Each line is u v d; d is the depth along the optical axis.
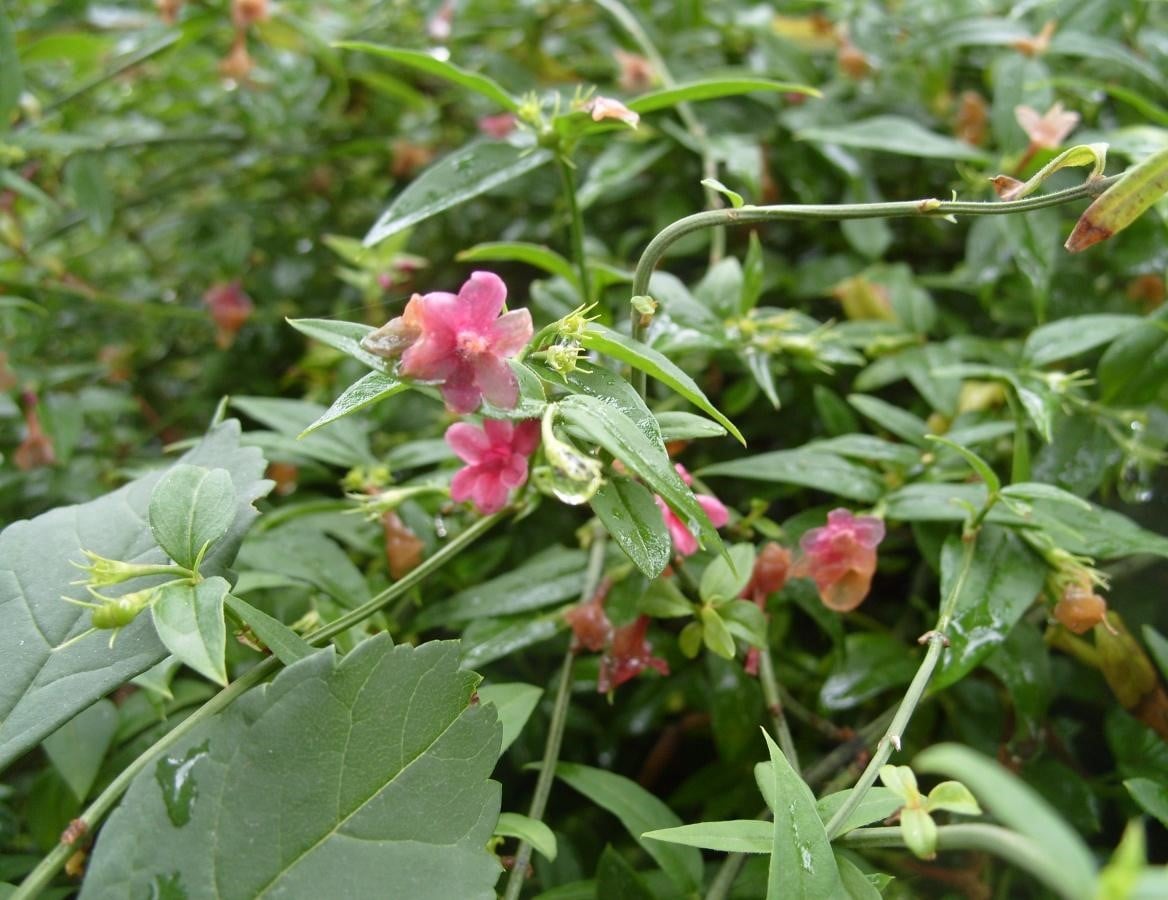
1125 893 0.05
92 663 0.09
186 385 0.23
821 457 0.13
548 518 0.16
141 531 0.10
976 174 0.17
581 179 0.19
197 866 0.08
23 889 0.08
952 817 0.12
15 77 0.16
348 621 0.10
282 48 0.21
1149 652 0.15
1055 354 0.13
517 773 0.14
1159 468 0.16
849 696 0.12
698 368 0.16
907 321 0.16
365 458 0.14
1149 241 0.16
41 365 0.19
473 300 0.09
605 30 0.21
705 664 0.14
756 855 0.11
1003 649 0.12
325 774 0.08
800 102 0.19
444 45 0.22
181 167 0.24
